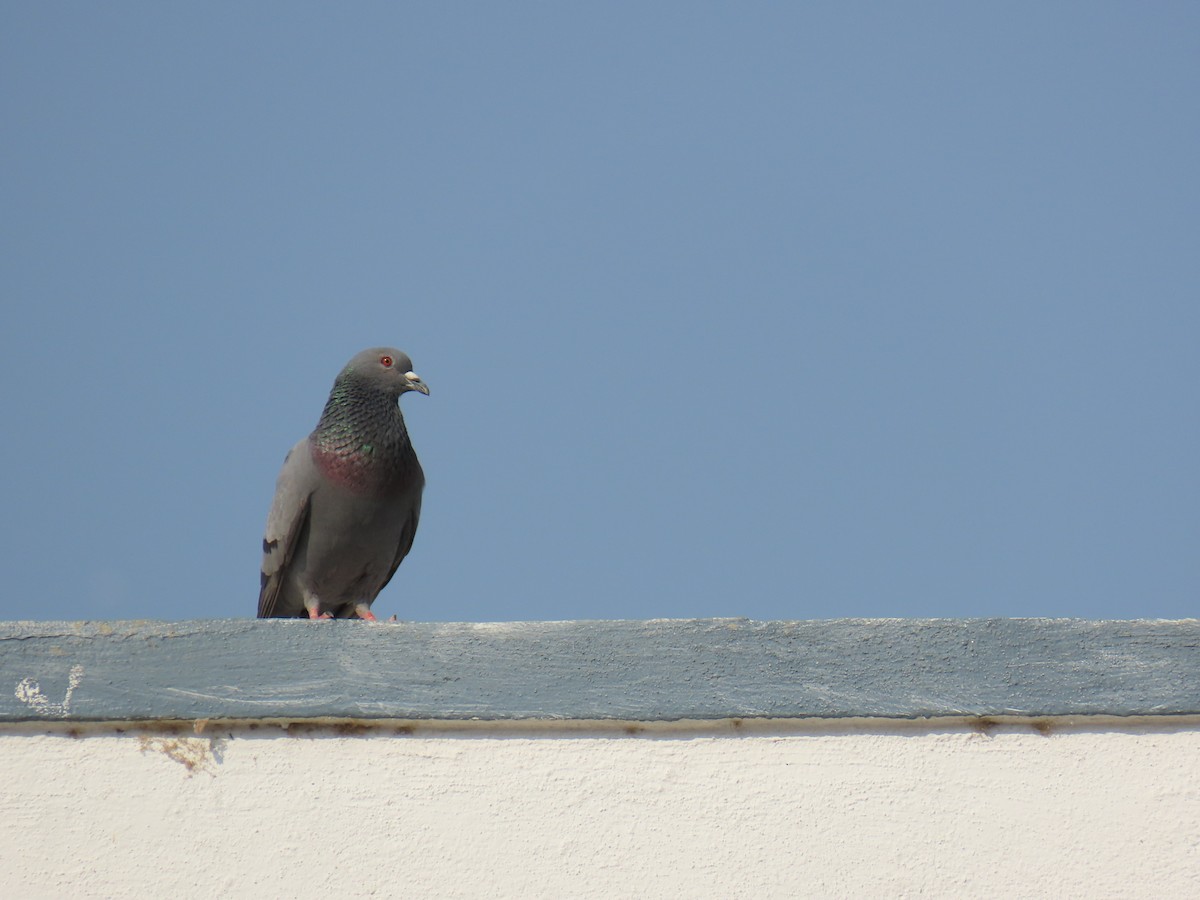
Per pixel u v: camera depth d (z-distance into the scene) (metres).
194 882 7.08
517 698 7.37
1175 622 7.55
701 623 7.54
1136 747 7.34
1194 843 7.14
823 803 7.21
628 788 7.24
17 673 7.44
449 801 7.22
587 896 7.03
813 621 7.55
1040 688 7.38
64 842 7.16
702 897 7.04
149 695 7.39
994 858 7.12
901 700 7.35
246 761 7.32
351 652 7.51
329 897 7.04
